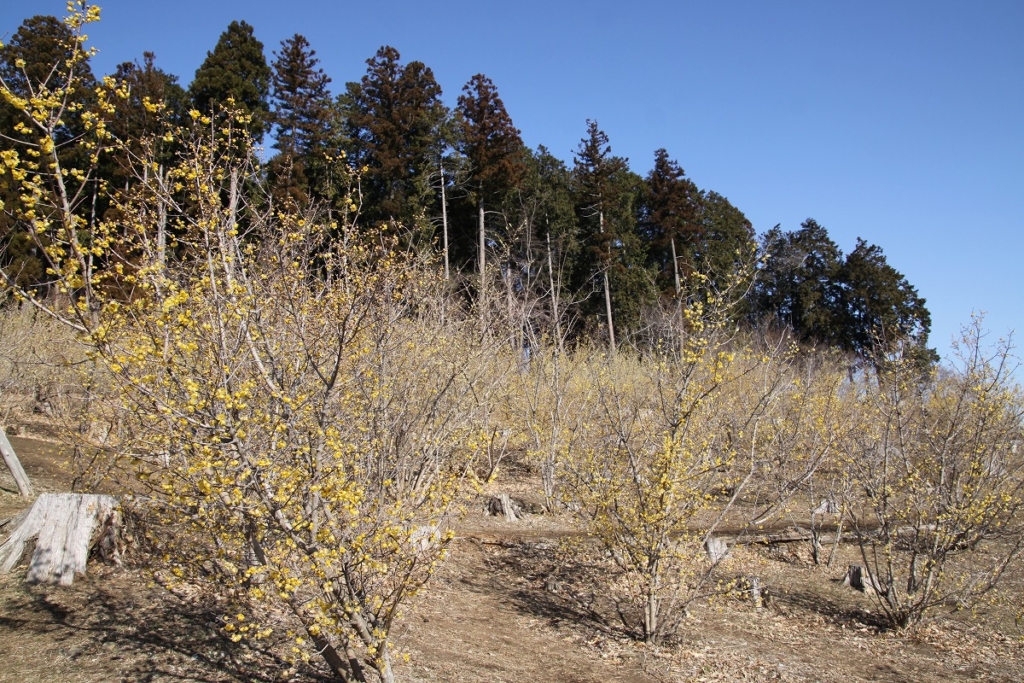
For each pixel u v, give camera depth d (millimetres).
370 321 6391
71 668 5402
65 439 8789
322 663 6023
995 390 9422
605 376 13891
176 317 4332
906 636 9203
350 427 5453
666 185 30156
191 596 7027
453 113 27469
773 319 32562
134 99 16859
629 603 9547
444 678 6281
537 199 25531
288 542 4422
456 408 9203
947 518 9273
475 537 12359
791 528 13422
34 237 3869
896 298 33656
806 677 7562
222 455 4168
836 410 12781
